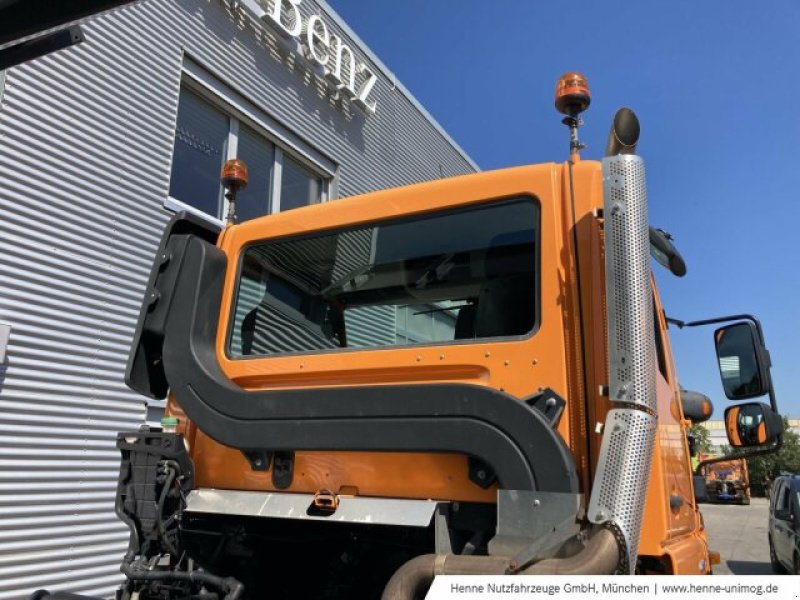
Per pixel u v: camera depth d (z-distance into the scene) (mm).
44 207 5348
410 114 11367
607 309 1908
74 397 5445
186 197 6934
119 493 2592
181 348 2584
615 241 1943
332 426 2180
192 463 2547
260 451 2375
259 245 2873
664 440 2355
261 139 8102
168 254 2771
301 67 8586
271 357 2598
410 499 2150
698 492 3199
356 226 2645
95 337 5664
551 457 1846
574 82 2328
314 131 8766
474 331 2293
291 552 2641
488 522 2043
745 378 2848
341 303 2596
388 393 2117
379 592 2445
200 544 2615
